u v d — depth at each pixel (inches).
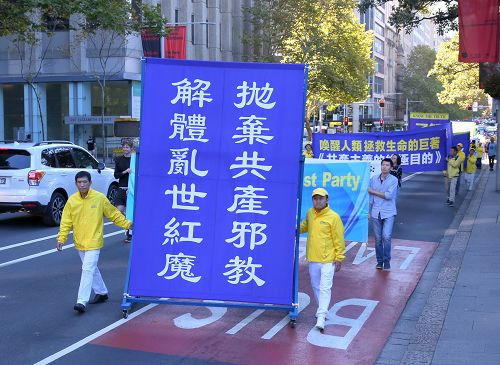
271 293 295.1
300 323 303.4
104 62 1596.9
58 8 818.8
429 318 301.0
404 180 1293.1
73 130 1873.8
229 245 298.0
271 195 296.5
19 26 820.6
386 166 418.3
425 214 738.2
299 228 298.4
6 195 574.6
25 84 1862.7
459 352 250.8
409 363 242.8
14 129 1920.5
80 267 423.5
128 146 522.3
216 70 299.7
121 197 524.7
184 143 300.2
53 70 1812.3
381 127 3166.8
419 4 762.2
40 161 588.1
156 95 300.7
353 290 371.6
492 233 562.9
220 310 321.4
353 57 1899.6
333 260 293.7
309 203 429.7
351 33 1918.1
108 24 942.4
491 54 595.8
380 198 424.2
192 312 318.0
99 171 633.0
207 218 299.6
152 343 271.4
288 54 1905.8
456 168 818.2
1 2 751.1
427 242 544.1
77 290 362.6
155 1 1781.5
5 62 1855.3
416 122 1472.7
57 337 278.7
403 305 341.1
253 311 320.8
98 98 1836.9
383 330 296.5
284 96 296.2
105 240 527.2
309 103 2118.6
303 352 263.6
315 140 797.9
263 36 1908.2
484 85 657.6
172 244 301.1
